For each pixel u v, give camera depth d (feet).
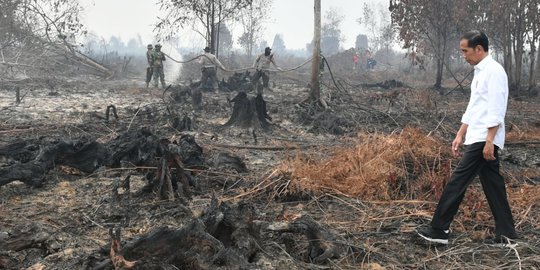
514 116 40.06
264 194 17.49
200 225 11.30
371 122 34.88
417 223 15.12
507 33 62.18
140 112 35.24
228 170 19.84
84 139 20.03
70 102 42.29
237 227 12.18
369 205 16.71
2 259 11.59
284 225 13.00
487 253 13.11
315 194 17.42
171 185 16.38
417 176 18.76
